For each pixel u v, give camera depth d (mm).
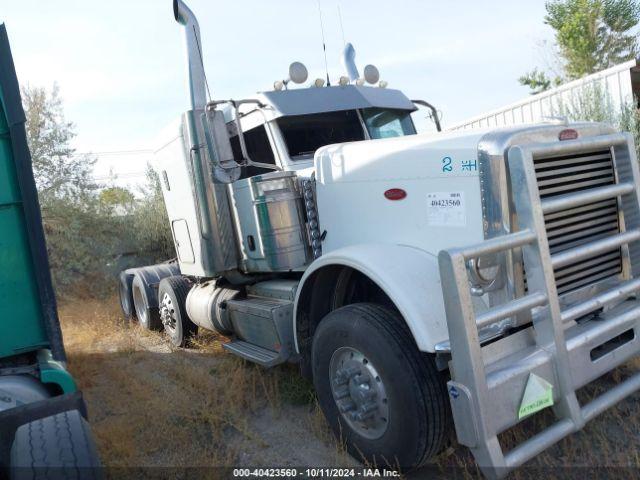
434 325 2811
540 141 2932
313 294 3766
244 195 4598
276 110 4516
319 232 4117
